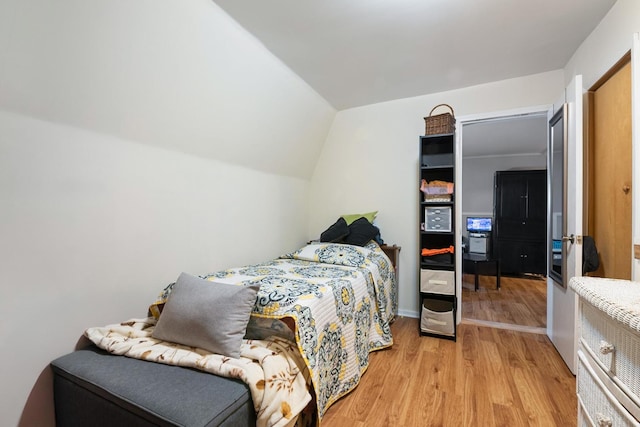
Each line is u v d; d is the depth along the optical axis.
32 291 1.34
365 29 1.99
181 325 1.46
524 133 4.48
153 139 1.86
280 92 2.58
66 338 1.47
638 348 0.75
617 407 0.84
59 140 1.41
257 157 2.80
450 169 2.95
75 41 1.30
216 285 1.58
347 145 3.55
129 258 1.76
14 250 1.28
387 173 3.33
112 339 1.49
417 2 1.72
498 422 1.56
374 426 1.54
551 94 2.62
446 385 1.90
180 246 2.09
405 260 3.25
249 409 1.19
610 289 0.97
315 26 1.95
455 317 2.61
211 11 1.73
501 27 1.97
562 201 2.15
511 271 5.50
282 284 1.86
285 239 3.34
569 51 2.28
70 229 1.47
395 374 2.04
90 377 1.25
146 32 1.51
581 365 1.12
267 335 1.59
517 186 5.52
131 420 1.11
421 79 2.76
